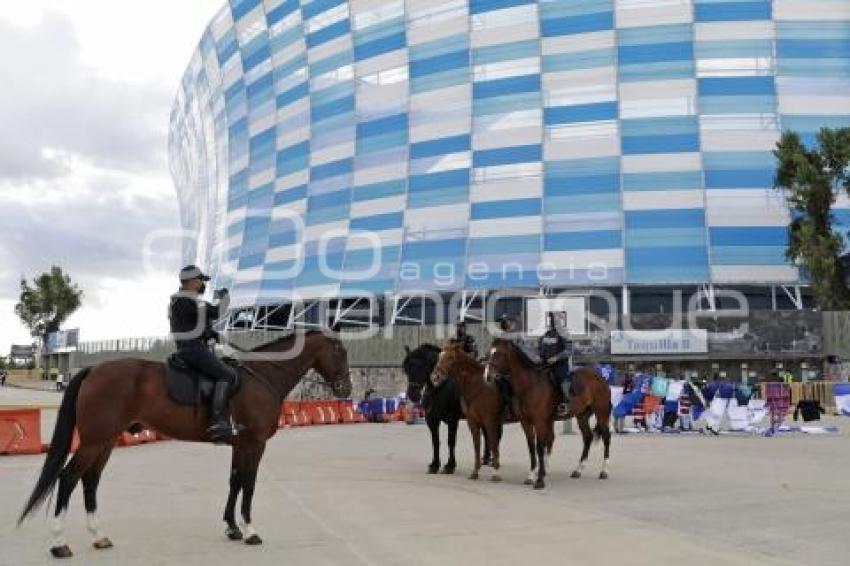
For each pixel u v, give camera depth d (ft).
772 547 29.14
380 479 49.42
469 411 49.47
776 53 158.30
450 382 52.44
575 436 86.48
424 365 52.70
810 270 128.57
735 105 155.43
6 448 63.93
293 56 199.31
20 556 27.58
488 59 168.35
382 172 171.63
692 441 77.97
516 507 38.24
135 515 35.73
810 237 127.75
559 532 31.89
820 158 130.72
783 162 133.18
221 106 229.45
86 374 29.27
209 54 240.12
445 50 172.65
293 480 48.78
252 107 210.38
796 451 66.69
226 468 54.54
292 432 93.30
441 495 42.42
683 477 49.98
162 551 28.37
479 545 29.40
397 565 26.30
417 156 168.55
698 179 151.02
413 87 174.09
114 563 26.55
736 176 150.92
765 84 156.56
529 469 55.36
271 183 194.80
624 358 132.46
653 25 161.27
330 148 182.80
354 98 182.39
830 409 120.16
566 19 165.07
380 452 67.77
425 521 34.42
